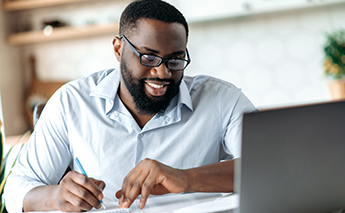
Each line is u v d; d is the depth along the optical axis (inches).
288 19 102.1
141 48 39.9
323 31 100.7
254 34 103.5
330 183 26.1
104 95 44.8
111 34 105.4
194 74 105.8
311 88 102.3
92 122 44.9
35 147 44.3
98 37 106.0
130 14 41.8
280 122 24.2
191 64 105.8
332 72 93.5
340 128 25.7
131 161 44.0
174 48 39.8
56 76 107.6
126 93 44.7
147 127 44.3
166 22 39.8
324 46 96.1
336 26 100.0
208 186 35.2
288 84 103.2
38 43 107.2
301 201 25.7
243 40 104.0
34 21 105.7
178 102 44.9
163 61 39.8
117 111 44.9
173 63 40.3
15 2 100.5
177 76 41.3
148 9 40.5
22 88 106.1
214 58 105.0
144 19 40.2
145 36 39.6
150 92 41.9
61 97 46.3
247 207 24.4
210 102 46.9
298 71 102.7
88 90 47.0
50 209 34.6
